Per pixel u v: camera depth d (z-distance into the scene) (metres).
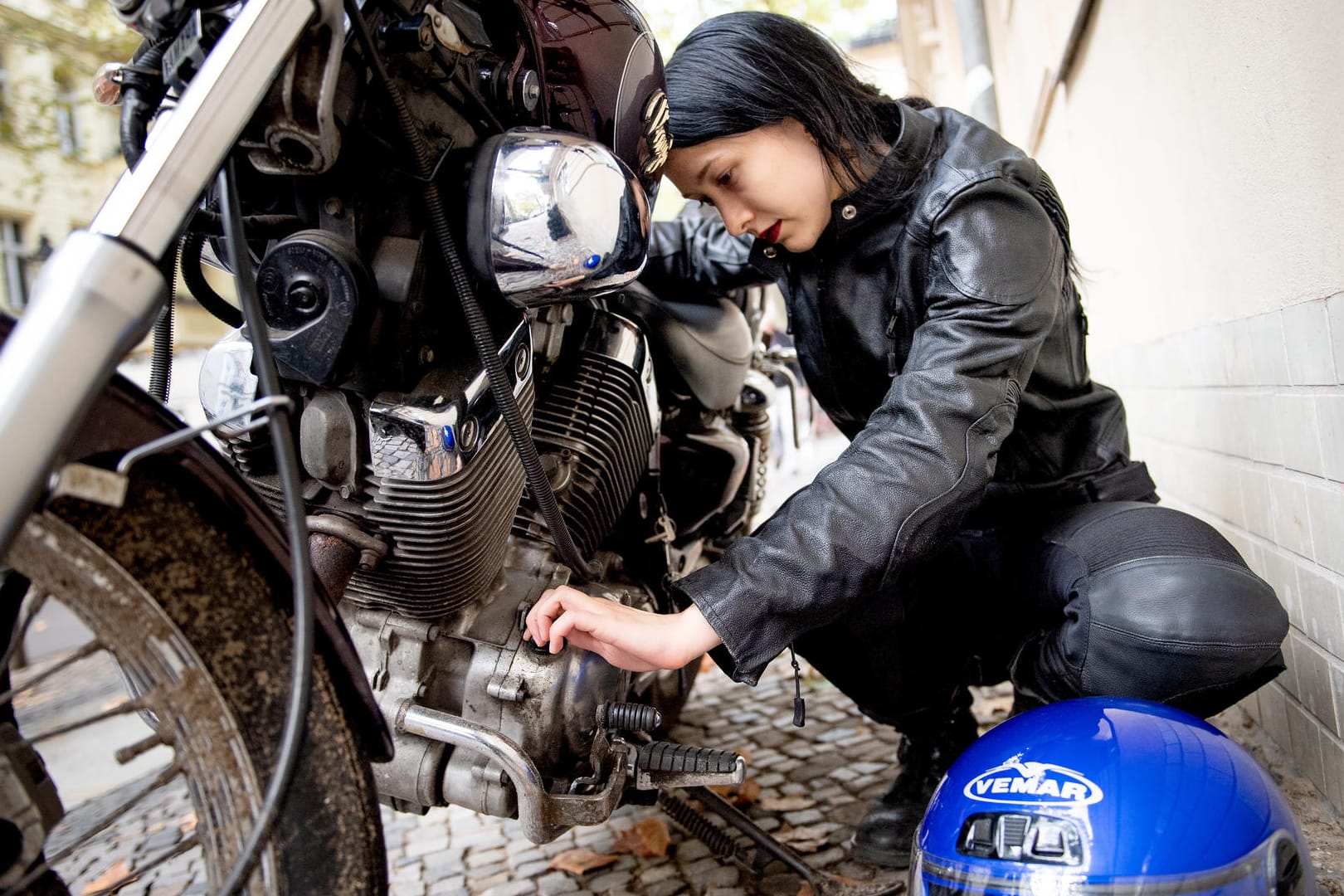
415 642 1.07
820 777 1.86
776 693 2.46
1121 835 0.78
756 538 1.01
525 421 1.01
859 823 1.50
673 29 5.72
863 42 12.24
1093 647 1.10
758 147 1.16
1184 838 0.77
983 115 3.86
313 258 0.85
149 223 0.66
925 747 1.46
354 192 0.90
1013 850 0.81
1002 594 1.38
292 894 0.71
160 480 0.70
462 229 0.92
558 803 1.03
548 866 1.58
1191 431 2.00
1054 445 1.33
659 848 1.57
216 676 0.70
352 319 0.86
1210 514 1.88
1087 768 0.83
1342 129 1.16
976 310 1.05
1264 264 1.48
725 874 1.48
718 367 1.45
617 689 1.12
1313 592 1.39
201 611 0.70
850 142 1.16
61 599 0.66
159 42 0.81
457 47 0.90
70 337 0.59
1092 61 2.65
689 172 1.19
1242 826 0.79
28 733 2.84
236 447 0.98
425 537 0.96
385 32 0.85
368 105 0.86
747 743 2.09
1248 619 1.04
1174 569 1.08
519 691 1.04
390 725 1.03
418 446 0.91
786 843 1.52
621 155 1.06
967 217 1.10
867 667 1.38
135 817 2.01
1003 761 0.89
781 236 1.22
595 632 0.98
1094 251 2.83
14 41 4.91
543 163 0.87
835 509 0.98
